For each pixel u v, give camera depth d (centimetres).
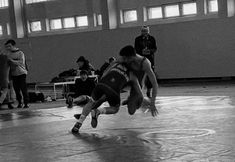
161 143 580
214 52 1684
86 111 711
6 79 1178
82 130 724
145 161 486
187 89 1456
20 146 620
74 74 1452
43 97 1348
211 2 1764
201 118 781
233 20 1634
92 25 2061
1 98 1181
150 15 1923
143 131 683
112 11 1953
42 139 666
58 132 721
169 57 1778
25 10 2264
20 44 2180
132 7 1941
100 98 706
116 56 1898
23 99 1308
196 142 574
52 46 2081
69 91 1359
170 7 1866
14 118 966
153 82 688
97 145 592
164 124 740
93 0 2047
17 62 1183
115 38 1894
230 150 517
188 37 1731
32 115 1002
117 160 499
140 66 688
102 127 745
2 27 2341
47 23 2209
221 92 1260
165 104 1035
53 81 1402
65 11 2139
